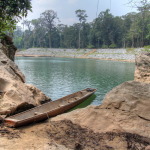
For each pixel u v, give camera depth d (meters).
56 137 7.04
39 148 6.11
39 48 95.25
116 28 81.31
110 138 6.53
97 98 17.20
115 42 85.81
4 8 12.06
